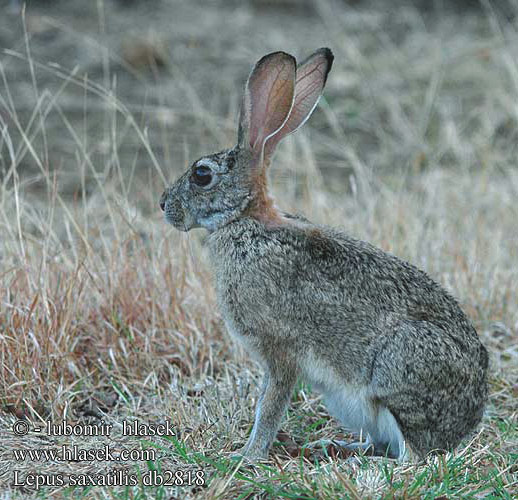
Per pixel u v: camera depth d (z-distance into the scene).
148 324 11.48
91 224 13.38
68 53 21.56
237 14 24.53
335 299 9.11
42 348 10.44
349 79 20.77
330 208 14.23
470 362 9.16
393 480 8.27
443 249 13.25
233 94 19.89
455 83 20.47
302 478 8.17
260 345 9.30
